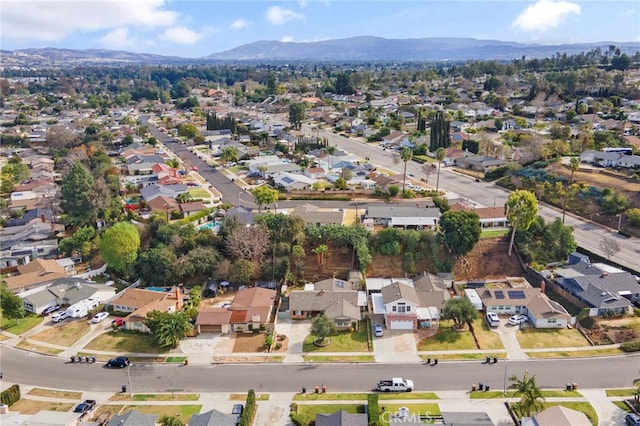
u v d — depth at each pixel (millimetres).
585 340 80750
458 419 60250
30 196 153375
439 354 78000
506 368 73438
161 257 101188
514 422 61875
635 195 124438
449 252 105125
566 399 65562
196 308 92250
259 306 88000
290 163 174625
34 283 101938
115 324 87188
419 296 90812
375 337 83000
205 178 164750
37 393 70062
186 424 62375
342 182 143000
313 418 62938
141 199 141500
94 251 116812
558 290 94812
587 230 117312
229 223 109938
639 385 63625
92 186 126938
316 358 77562
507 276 103250
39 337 85188
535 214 103312
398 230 107312
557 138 180375
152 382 72062
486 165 161625
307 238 107250
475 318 83875
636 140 175625
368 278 101125
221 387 70562
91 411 64938
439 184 150125
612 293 88750
